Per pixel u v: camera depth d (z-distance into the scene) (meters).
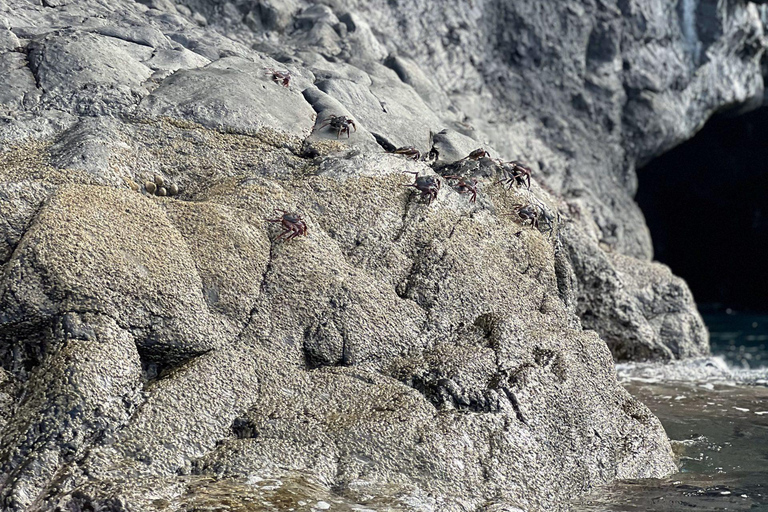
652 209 28.45
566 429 6.70
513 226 8.30
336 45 13.63
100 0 11.27
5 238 6.42
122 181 7.46
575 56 19.03
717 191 27.30
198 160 8.13
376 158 8.21
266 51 12.20
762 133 25.38
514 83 18.19
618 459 6.88
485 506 5.77
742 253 28.09
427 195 7.93
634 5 19.62
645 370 11.62
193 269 6.60
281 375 6.41
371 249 7.55
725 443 7.79
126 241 6.42
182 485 5.36
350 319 6.84
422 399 6.35
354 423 6.02
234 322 6.61
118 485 5.23
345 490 5.60
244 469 5.59
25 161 7.36
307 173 8.17
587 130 19.00
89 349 5.77
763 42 22.45
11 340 6.07
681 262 29.41
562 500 6.27
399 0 16.39
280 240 7.14
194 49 10.51
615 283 12.27
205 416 5.92
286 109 9.12
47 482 5.30
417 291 7.33
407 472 5.84
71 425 5.49
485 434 6.27
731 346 18.11
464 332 7.19
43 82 8.47
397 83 12.34
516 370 6.76
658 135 20.19
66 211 6.38
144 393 5.85
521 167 9.12
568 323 7.84
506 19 18.27
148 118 8.35
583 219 15.43
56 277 5.98
